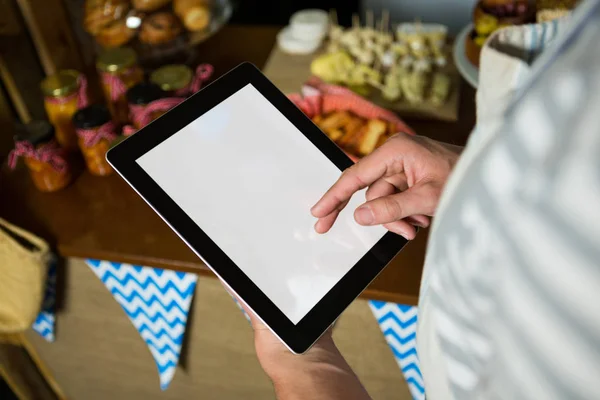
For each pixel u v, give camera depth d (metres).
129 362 1.15
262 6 1.56
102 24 1.04
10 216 0.92
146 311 0.97
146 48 1.08
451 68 1.10
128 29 1.04
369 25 1.46
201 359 1.10
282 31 1.20
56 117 0.96
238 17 1.58
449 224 0.26
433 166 0.62
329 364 0.56
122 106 1.01
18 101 1.06
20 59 1.04
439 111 1.02
